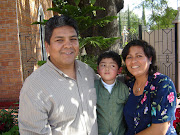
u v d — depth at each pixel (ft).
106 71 6.36
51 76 4.99
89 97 5.71
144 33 23.79
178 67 18.78
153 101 5.08
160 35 21.71
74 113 5.08
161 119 4.85
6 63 17.54
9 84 17.69
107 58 6.48
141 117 5.41
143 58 5.57
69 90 5.12
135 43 5.72
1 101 17.56
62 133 4.92
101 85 6.57
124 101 6.36
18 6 17.79
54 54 5.19
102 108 6.29
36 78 4.83
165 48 21.43
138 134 5.39
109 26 12.87
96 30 13.32
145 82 5.71
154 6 32.37
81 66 6.15
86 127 5.39
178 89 18.88
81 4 14.34
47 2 29.76
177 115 7.98
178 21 18.39
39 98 4.69
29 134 4.67
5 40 17.38
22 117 4.75
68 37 5.12
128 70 6.09
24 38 19.03
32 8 22.02
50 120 4.97
